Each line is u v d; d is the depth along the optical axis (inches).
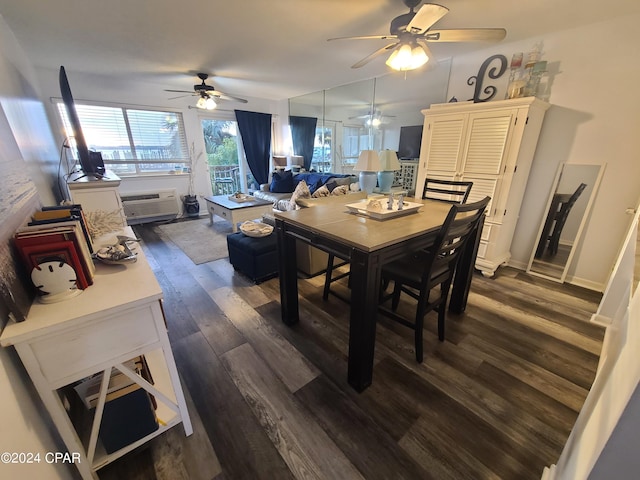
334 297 96.6
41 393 33.7
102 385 38.6
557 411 54.4
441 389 59.3
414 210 76.4
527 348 71.2
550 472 39.8
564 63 95.7
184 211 209.3
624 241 88.5
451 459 46.1
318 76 156.1
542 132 105.0
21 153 55.2
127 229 72.9
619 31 84.9
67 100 91.4
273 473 44.3
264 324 81.7
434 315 85.3
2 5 77.0
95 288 39.9
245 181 242.4
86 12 82.7
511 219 110.3
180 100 193.3
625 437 20.6
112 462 45.6
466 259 79.2
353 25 91.4
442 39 74.3
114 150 178.5
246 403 56.3
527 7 79.2
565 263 106.1
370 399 57.0
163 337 41.7
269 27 92.9
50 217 46.1
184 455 46.8
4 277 30.7
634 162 89.0
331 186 172.6
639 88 84.7
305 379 62.1
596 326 79.8
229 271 117.6
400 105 147.2
